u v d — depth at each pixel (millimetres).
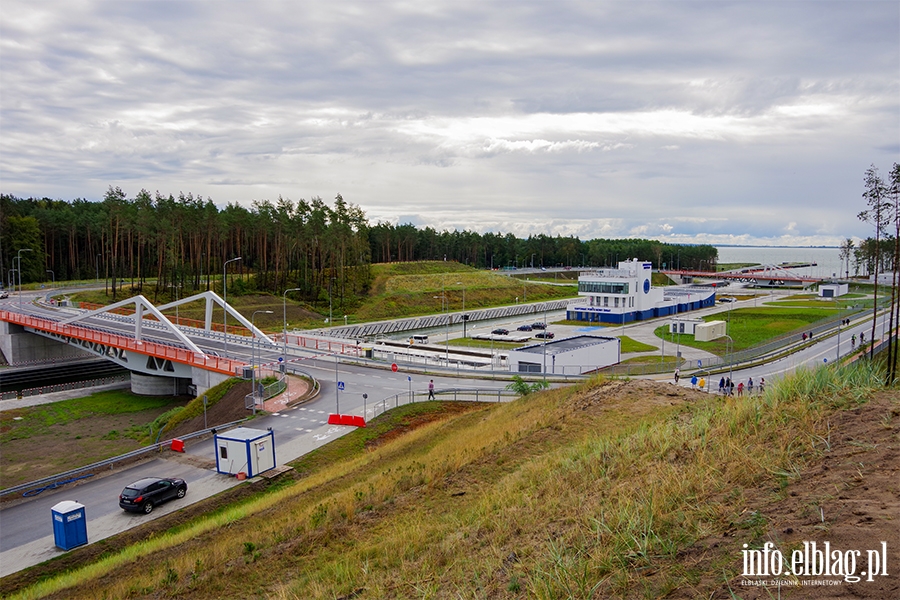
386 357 76938
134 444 52750
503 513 13898
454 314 133125
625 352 81500
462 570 11266
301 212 135000
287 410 46906
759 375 59312
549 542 10422
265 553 16922
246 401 48406
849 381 13133
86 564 24297
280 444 38531
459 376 59688
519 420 28266
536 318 136000
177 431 50594
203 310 114250
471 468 20453
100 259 150000
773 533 7582
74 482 33156
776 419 12172
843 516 7348
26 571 23469
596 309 117312
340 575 13430
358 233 144250
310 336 93875
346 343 86625
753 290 187875
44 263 140625
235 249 149500
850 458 9117
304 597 12836
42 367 88438
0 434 56281
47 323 83250
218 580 15555
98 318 100375
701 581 7164
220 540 21156
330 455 36781
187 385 74625
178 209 122312
